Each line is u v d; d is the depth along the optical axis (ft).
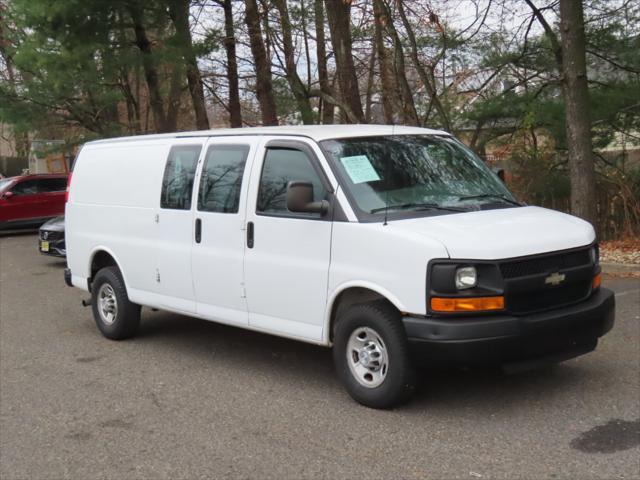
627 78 42.83
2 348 25.71
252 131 20.84
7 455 15.96
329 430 16.40
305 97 53.93
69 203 27.81
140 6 49.83
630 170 43.70
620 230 42.01
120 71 55.77
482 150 47.21
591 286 17.52
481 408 17.26
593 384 18.63
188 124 84.58
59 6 46.42
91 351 24.80
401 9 40.78
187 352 24.06
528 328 15.80
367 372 17.54
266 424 17.04
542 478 13.48
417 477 13.80
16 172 134.72
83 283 27.32
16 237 67.92
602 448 14.67
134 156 24.70
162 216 22.93
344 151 18.67
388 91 49.80
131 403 19.11
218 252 20.83
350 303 18.03
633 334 23.21
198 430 16.89
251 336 25.89
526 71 45.80
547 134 45.75
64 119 66.95
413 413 17.12
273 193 19.44
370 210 17.48
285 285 18.89
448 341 15.53
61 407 19.03
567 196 45.93
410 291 16.06
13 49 61.57
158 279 23.25
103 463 15.29
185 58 54.13
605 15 40.19
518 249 15.99
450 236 15.99
